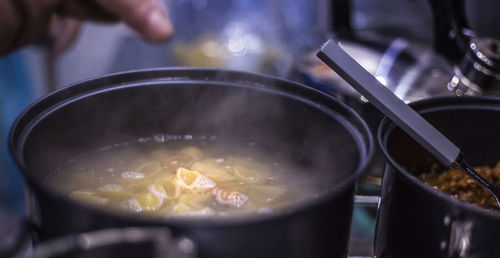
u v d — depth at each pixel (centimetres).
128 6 111
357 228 98
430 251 81
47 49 145
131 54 169
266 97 92
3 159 163
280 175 92
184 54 160
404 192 82
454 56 114
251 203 87
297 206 74
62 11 116
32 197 77
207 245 73
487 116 95
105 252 69
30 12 111
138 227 72
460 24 113
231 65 154
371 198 102
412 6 169
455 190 96
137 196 86
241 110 94
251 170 92
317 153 91
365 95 85
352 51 119
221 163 93
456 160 86
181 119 95
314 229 76
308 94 91
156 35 113
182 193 88
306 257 77
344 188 76
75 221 74
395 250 84
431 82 109
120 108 92
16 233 76
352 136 85
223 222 72
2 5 108
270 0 186
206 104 94
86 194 86
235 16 185
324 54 85
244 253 74
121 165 92
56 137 88
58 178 88
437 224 80
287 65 133
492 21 158
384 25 161
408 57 117
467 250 79
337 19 129
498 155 97
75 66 212
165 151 94
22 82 172
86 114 90
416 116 85
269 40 168
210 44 162
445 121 95
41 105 86
